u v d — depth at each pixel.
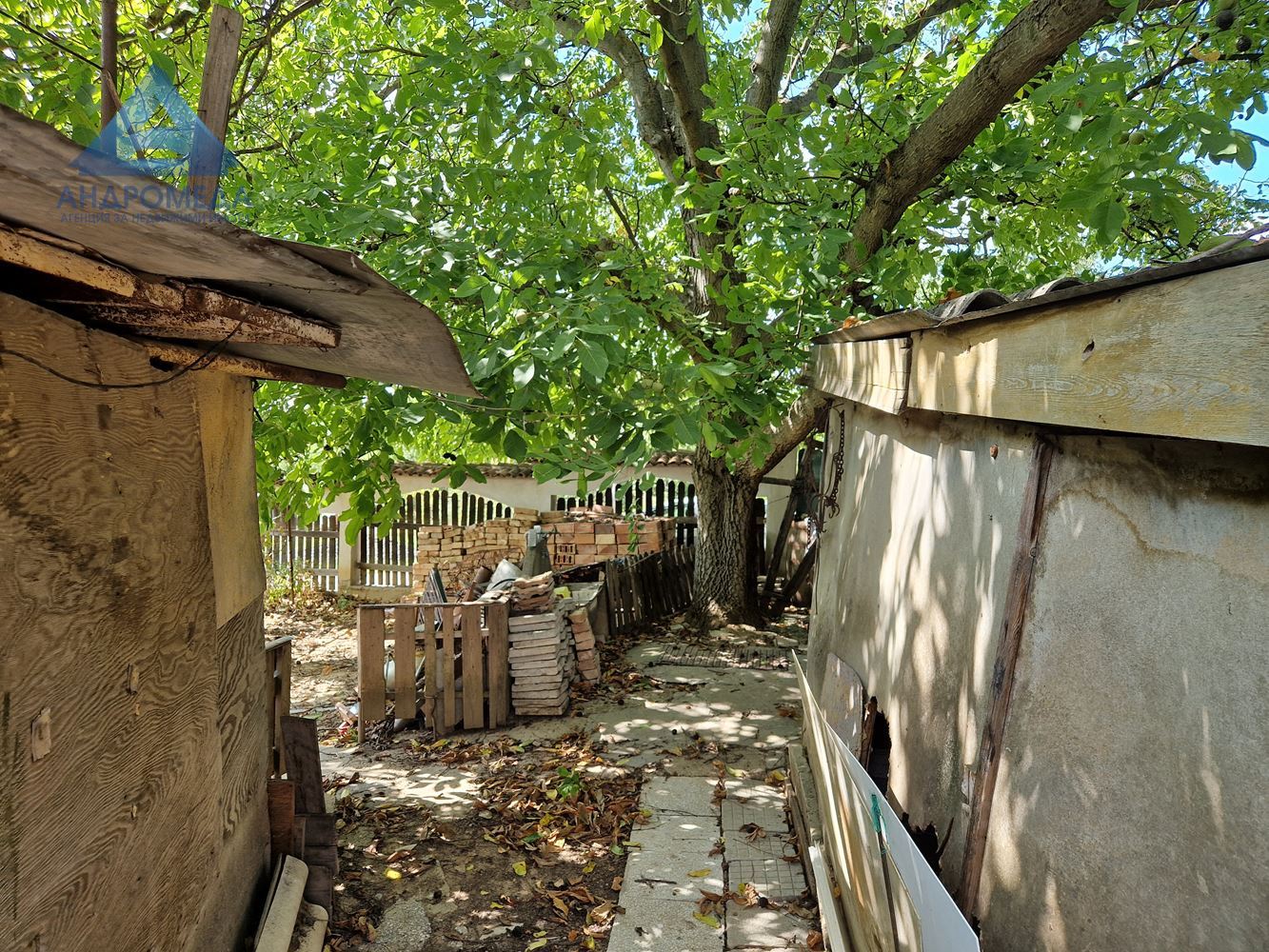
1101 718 1.68
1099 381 1.53
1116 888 1.55
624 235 10.52
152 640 2.51
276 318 2.41
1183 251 5.15
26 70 4.10
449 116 5.73
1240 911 1.23
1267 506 1.29
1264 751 1.23
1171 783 1.44
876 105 6.51
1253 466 1.33
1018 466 2.24
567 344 4.17
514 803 5.66
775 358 5.56
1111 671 1.67
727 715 7.45
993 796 2.13
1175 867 1.40
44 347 1.94
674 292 6.93
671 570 11.42
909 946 2.15
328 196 5.21
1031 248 7.39
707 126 7.76
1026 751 1.97
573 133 5.35
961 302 2.35
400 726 7.12
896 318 2.69
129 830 2.33
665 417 4.71
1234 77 4.96
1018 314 1.93
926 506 3.12
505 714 7.20
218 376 3.40
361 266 1.68
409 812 5.56
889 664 3.42
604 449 4.84
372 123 5.44
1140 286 1.40
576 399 5.27
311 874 4.10
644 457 4.59
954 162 6.36
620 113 7.80
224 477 3.45
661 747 6.69
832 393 4.90
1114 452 1.76
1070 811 1.74
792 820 5.31
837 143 6.08
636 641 9.96
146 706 2.45
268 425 6.07
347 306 2.34
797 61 9.26
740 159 5.75
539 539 10.81
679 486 12.69
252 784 3.66
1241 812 1.25
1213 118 3.69
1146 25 5.23
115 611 2.26
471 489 12.73
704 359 6.03
